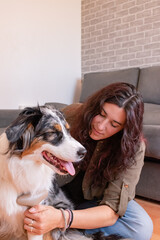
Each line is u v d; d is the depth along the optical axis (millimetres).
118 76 3969
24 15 4266
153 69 3627
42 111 1362
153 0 3848
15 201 1303
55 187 1615
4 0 4004
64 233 1493
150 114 2828
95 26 4809
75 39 5066
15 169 1264
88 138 1627
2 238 1424
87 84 4371
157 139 2166
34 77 4500
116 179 1490
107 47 4613
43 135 1298
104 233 1531
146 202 2430
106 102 1411
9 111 3061
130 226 1531
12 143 1248
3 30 4031
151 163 2377
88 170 1667
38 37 4488
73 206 1701
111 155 1526
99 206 1449
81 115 1623
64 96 4996
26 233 1396
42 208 1236
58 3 4719
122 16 4297
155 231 1800
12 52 4176
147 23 3959
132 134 1420
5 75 4129
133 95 1401
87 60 5051
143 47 4047
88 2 4895
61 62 4883
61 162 1311
